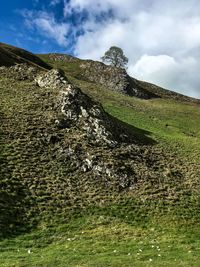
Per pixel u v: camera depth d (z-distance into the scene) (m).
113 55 194.12
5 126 60.84
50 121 64.56
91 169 55.75
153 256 35.91
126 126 80.94
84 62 172.25
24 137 59.12
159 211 49.34
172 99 161.38
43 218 43.84
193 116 120.44
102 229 43.00
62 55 189.00
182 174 62.97
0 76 82.06
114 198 50.59
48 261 33.59
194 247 39.41
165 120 103.69
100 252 36.75
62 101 69.94
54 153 57.38
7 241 38.06
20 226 41.44
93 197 49.97
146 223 46.00
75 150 58.69
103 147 61.91
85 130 64.56
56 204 46.97
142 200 51.31
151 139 76.81
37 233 40.78
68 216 45.09
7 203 44.56
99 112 71.25
